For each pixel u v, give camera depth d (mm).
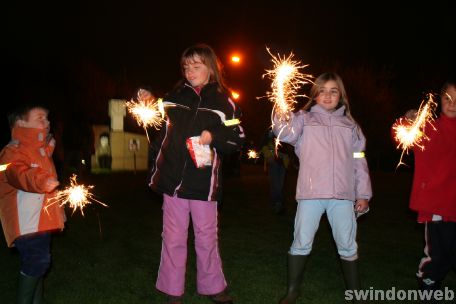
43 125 3418
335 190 3613
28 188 3166
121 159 19594
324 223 6973
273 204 7941
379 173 18016
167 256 3715
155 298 3984
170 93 3867
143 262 5020
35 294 3668
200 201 3680
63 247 5590
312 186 3650
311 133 3723
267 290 4156
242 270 4723
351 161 3762
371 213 8086
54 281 4395
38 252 3373
